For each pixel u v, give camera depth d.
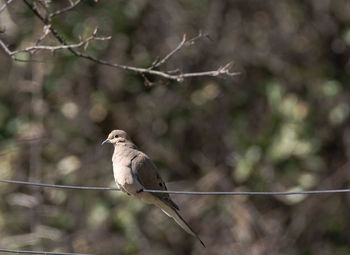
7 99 15.73
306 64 16.55
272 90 15.09
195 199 16.11
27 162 15.60
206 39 16.03
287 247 16.14
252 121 16.16
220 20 16.33
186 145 16.33
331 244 16.33
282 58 16.45
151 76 15.41
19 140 14.87
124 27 15.54
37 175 15.10
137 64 15.42
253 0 16.56
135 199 15.08
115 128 15.99
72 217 15.44
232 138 15.98
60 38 9.60
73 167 15.34
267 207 16.48
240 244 15.91
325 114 16.06
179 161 16.16
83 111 15.66
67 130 15.52
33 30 14.67
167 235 16.03
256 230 16.05
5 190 15.34
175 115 16.03
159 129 16.12
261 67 16.22
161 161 16.05
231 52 16.17
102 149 15.80
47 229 15.03
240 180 15.68
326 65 16.30
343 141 16.36
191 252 16.19
